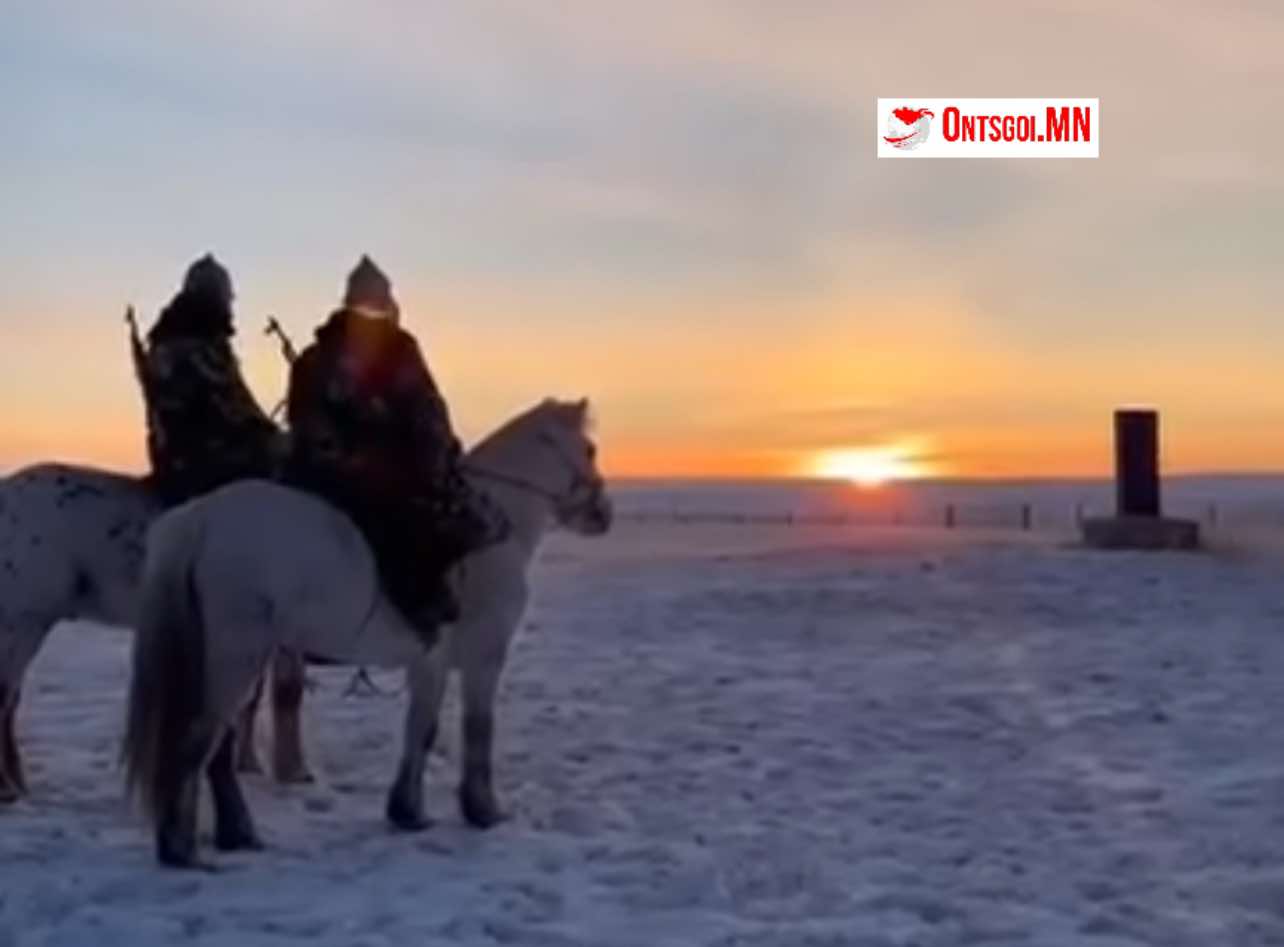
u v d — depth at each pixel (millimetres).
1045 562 17281
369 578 5488
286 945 4605
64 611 6027
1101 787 6793
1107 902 5113
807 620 13008
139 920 4828
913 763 7363
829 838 5949
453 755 7609
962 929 4789
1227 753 7508
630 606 14172
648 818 6305
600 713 8758
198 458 5977
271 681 7180
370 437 5586
